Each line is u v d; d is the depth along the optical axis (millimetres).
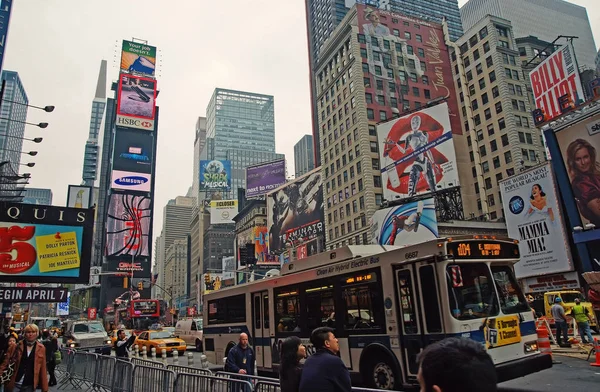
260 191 115562
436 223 40938
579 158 26141
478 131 74812
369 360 10875
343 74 77125
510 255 10367
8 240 18000
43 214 18859
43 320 51312
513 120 69062
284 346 5781
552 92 44219
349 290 11609
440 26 82812
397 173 49062
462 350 1761
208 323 18359
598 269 25000
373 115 71562
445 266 9422
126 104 132625
